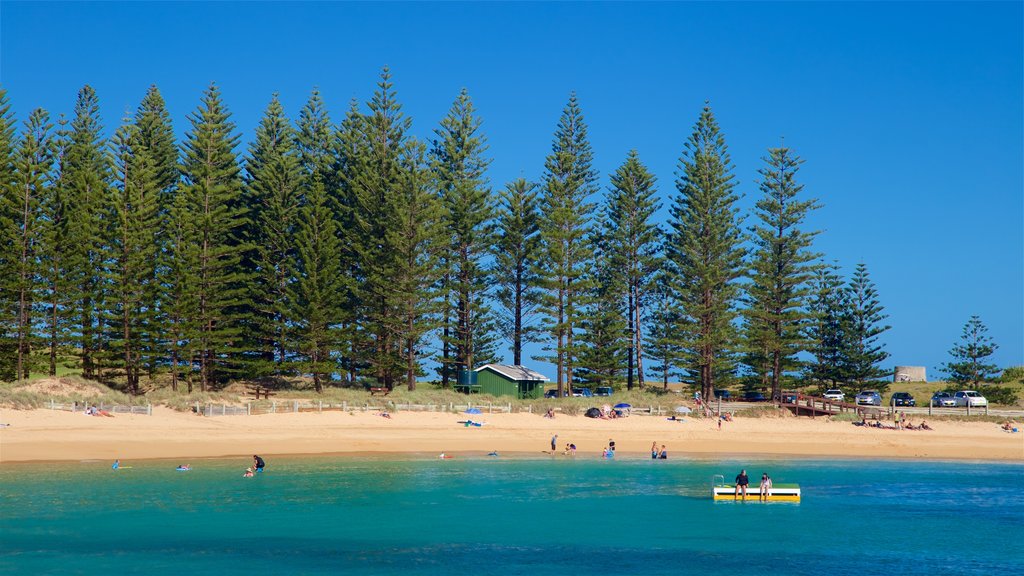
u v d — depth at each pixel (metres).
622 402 71.75
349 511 37.53
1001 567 30.36
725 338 77.50
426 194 73.88
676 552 32.03
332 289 70.94
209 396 65.75
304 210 72.25
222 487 41.69
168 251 70.12
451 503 39.59
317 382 72.19
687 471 49.19
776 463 52.84
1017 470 51.34
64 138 76.00
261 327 74.88
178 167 77.38
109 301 66.31
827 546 32.94
